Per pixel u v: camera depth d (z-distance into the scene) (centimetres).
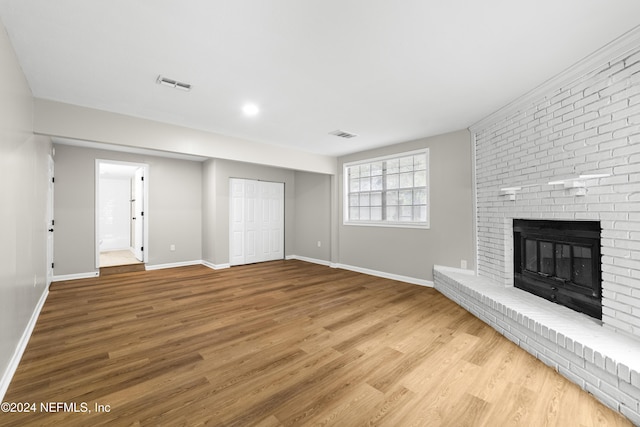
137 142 343
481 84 260
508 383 193
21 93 227
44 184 355
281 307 344
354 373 204
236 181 620
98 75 240
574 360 194
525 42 195
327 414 162
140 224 594
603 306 214
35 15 165
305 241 680
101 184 788
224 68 229
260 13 164
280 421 156
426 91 275
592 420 159
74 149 492
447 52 207
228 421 156
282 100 295
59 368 208
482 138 370
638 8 160
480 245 380
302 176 688
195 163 632
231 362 217
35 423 153
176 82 254
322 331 275
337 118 351
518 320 245
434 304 355
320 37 188
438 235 429
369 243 530
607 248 212
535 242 300
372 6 158
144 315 316
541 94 268
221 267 587
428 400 175
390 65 226
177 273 538
